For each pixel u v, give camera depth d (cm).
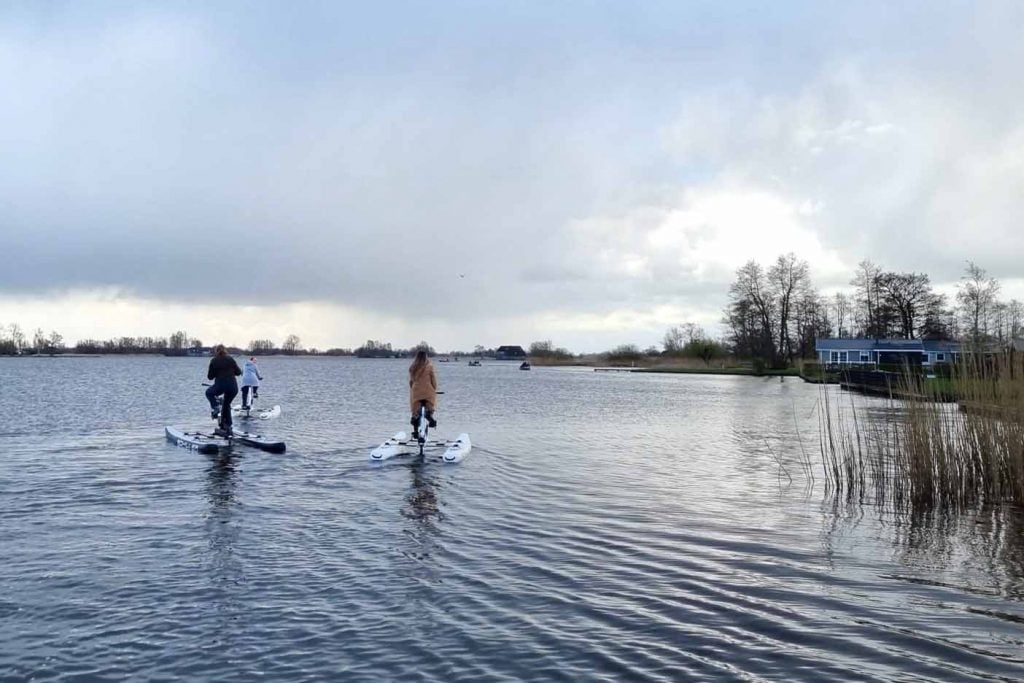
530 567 894
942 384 1470
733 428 2781
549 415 3353
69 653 645
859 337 9656
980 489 1354
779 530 1100
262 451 1891
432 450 1942
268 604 761
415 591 803
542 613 743
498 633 691
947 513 1240
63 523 1102
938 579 866
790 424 2941
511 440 2288
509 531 1071
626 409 3800
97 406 3503
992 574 888
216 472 1566
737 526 1121
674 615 742
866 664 634
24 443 2058
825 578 866
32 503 1242
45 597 779
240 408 3117
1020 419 1336
